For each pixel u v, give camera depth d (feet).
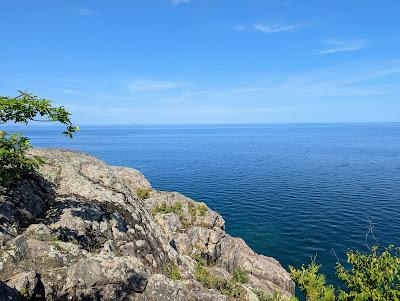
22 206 63.21
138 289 53.31
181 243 105.29
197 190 286.66
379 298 53.52
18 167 60.80
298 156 550.36
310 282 70.64
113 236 69.92
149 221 83.56
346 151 636.89
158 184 312.50
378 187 299.58
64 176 82.17
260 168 412.57
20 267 50.29
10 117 55.57
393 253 151.33
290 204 242.58
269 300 86.58
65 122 59.72
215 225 119.44
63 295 49.37
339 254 159.74
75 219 67.31
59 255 55.06
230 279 95.09
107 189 83.71
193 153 609.42
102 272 52.31
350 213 220.43
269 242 174.40
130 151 652.48
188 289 60.03
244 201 250.78
